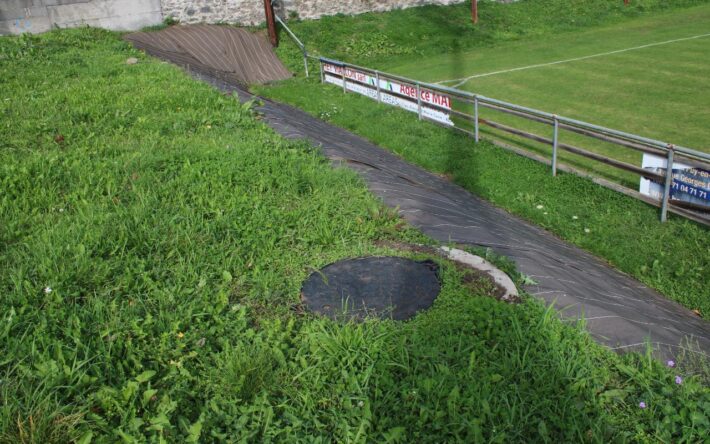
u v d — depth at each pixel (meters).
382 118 12.66
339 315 3.91
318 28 21.50
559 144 9.05
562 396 3.14
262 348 3.47
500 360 3.39
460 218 6.27
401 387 3.19
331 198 5.84
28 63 13.26
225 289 4.21
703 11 24.66
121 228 4.81
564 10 25.02
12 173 6.09
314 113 13.37
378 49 20.75
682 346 4.02
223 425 2.99
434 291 4.19
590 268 6.26
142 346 3.52
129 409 2.99
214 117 8.88
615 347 3.76
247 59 18.42
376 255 4.78
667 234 7.18
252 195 5.83
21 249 4.60
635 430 3.00
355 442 2.88
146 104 9.50
